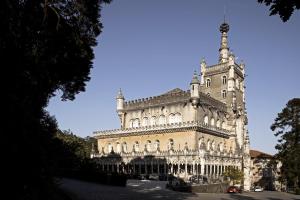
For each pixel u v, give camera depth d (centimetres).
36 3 2359
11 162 1578
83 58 3091
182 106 9150
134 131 9531
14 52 1795
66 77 3188
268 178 11612
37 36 2597
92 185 5244
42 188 1930
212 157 8169
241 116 10569
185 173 7856
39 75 2341
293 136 8362
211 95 10731
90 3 2911
